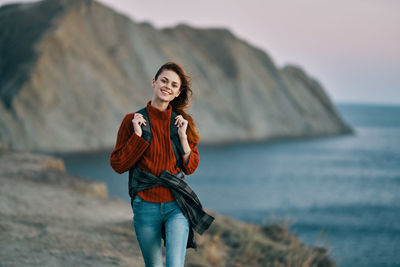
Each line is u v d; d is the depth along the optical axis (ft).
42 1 218.18
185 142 8.12
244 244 21.79
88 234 17.75
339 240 56.80
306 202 89.76
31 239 15.58
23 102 157.38
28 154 47.42
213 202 85.81
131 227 20.59
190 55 279.49
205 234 22.70
